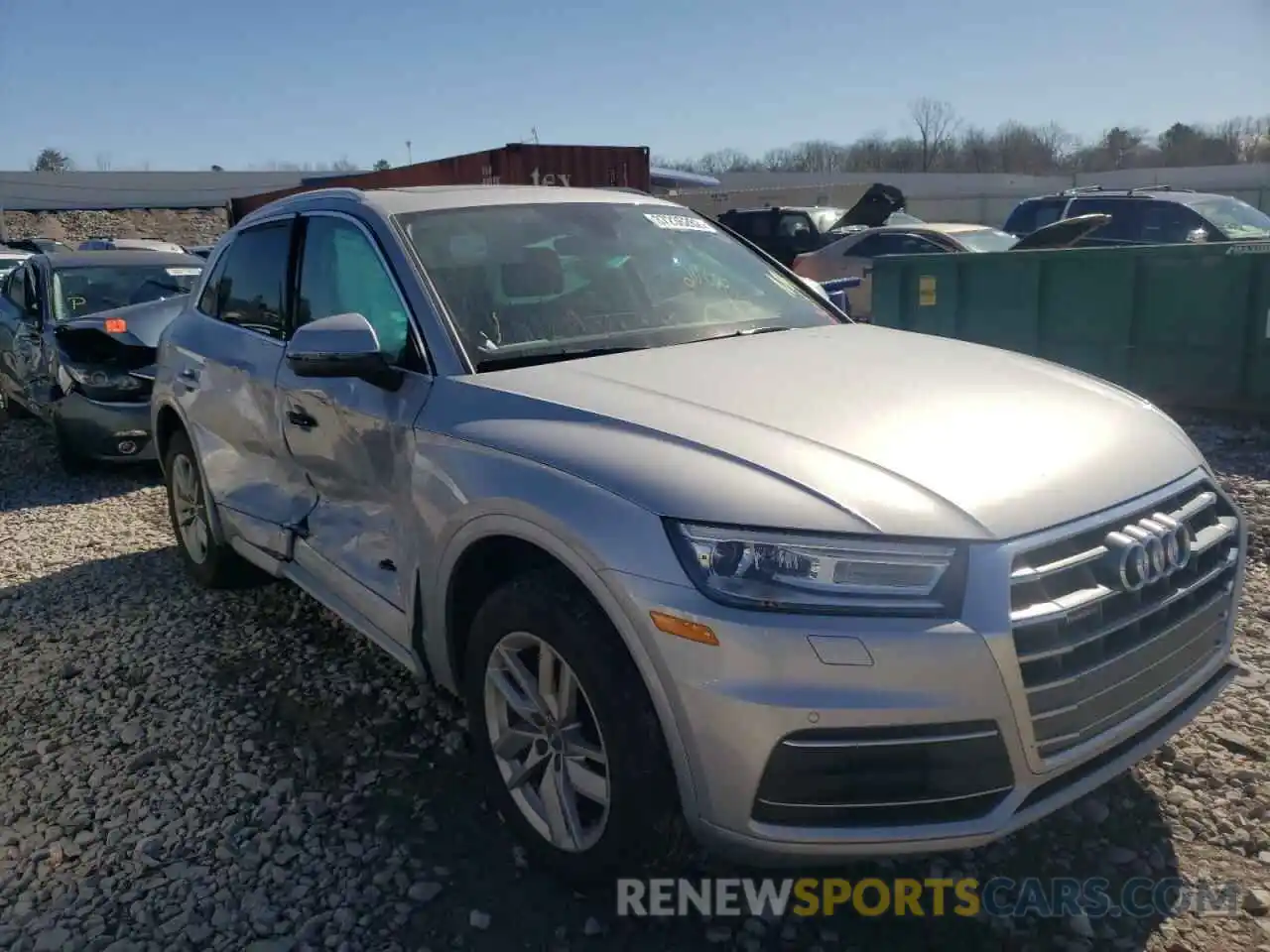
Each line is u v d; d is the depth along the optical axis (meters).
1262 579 4.64
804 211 18.25
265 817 3.18
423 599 3.04
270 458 4.10
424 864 2.93
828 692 2.21
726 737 2.26
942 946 2.57
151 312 7.79
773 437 2.53
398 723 3.72
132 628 4.72
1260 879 2.74
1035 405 2.85
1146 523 2.50
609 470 2.50
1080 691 2.36
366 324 3.15
